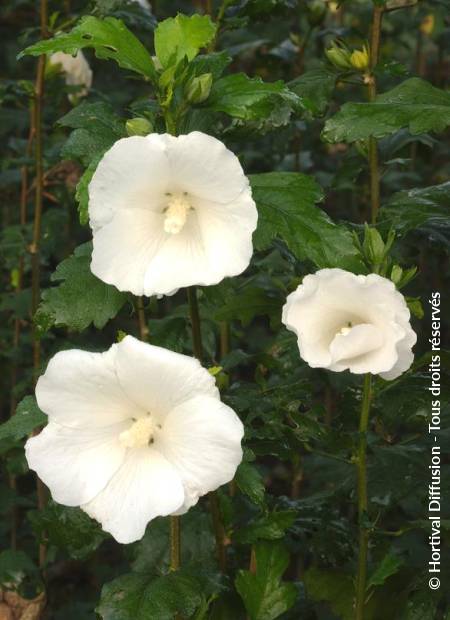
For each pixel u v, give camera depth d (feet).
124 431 2.83
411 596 3.51
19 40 4.29
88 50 5.23
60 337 4.81
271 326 3.66
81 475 2.83
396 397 3.32
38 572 4.03
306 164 4.71
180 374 2.73
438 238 3.44
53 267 5.33
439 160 5.76
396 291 2.78
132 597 3.01
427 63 6.49
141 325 3.66
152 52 4.67
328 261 2.93
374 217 3.62
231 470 2.74
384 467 3.46
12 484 4.52
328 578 3.49
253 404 3.28
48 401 2.81
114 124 3.07
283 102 3.35
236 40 5.16
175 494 2.77
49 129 5.12
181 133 3.04
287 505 3.50
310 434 3.20
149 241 2.85
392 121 3.10
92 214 2.79
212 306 3.78
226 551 3.40
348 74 3.52
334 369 2.83
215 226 2.83
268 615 3.20
